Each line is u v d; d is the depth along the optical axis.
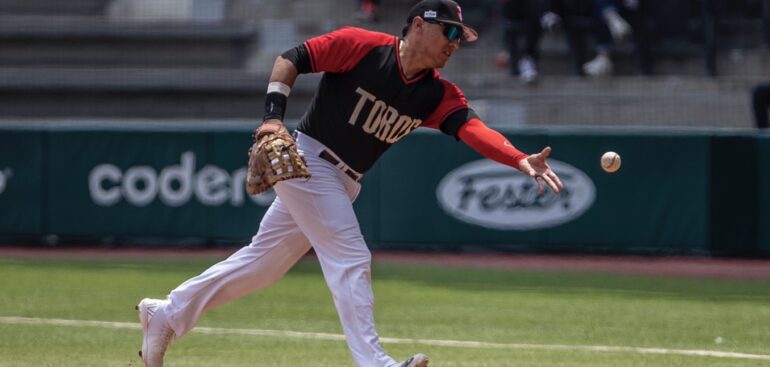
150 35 67.94
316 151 16.78
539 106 60.75
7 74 64.38
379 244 47.94
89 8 72.88
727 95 60.78
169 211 48.62
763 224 45.56
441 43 16.02
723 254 46.00
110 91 64.25
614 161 16.22
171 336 18.03
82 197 48.75
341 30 16.59
